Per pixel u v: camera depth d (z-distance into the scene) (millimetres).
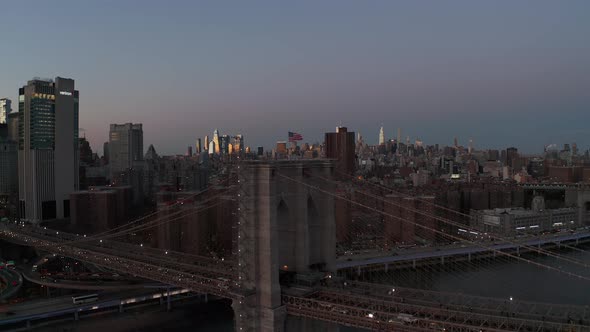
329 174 140500
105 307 189125
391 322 102750
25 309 183250
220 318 182250
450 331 96938
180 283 152000
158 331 169875
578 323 93188
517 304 118562
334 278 130000
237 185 134875
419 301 112000
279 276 129000
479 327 94312
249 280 121125
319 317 113500
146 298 195250
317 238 138000
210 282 144000
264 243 118438
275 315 116062
